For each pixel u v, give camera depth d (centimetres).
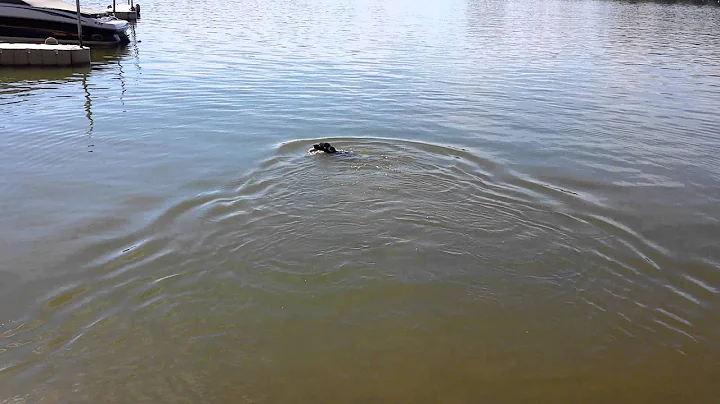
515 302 361
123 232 436
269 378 295
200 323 333
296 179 542
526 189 538
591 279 388
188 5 2597
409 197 508
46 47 1142
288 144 652
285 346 317
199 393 284
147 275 379
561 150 655
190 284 369
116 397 279
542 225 463
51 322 331
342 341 322
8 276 376
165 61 1186
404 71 1106
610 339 330
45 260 396
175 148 634
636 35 1827
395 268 392
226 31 1688
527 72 1126
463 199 509
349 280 377
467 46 1479
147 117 762
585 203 509
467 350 319
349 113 796
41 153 612
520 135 711
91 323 331
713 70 1188
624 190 542
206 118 760
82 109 799
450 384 294
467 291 370
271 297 358
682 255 424
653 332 337
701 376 304
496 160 616
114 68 1113
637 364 311
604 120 788
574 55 1363
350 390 288
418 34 1733
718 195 536
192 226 445
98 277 376
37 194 505
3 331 322
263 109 812
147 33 1630
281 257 402
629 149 666
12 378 288
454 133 712
